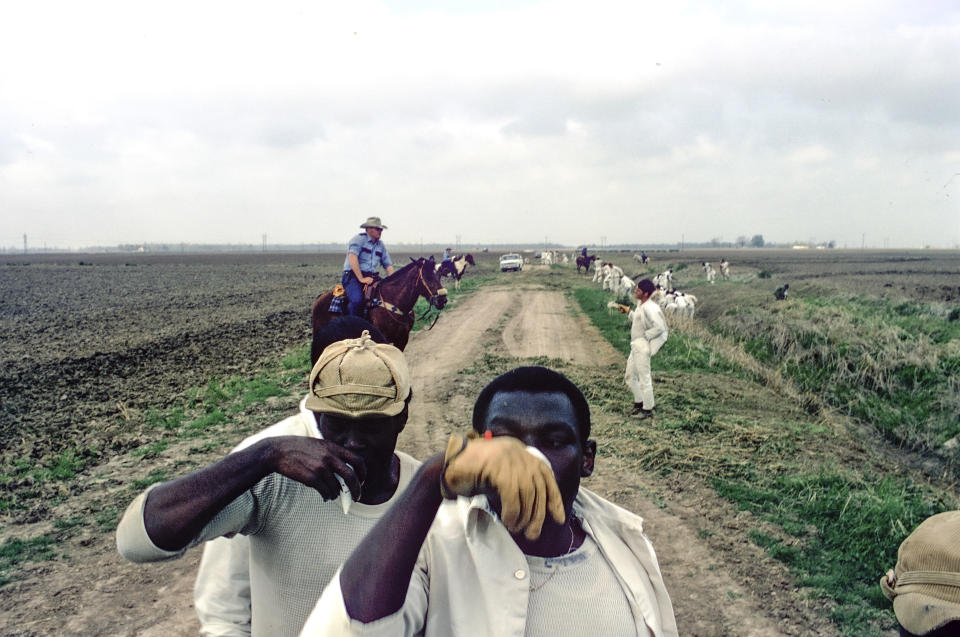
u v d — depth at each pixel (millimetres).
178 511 1278
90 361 13805
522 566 1204
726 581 4840
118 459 7590
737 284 29422
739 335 15484
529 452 897
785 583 4797
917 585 1461
